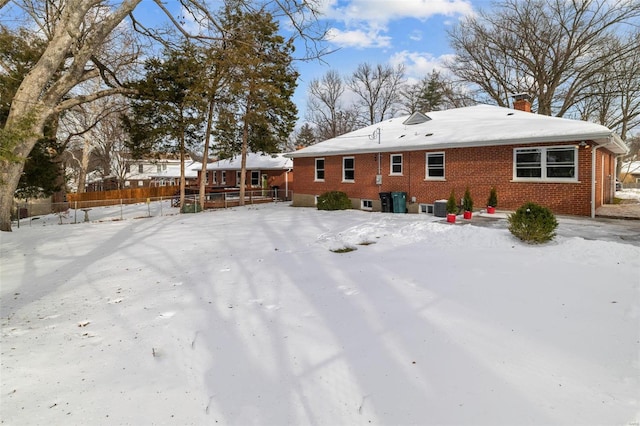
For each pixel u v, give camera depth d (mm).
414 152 16719
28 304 6262
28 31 17594
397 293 5742
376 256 8195
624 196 22188
